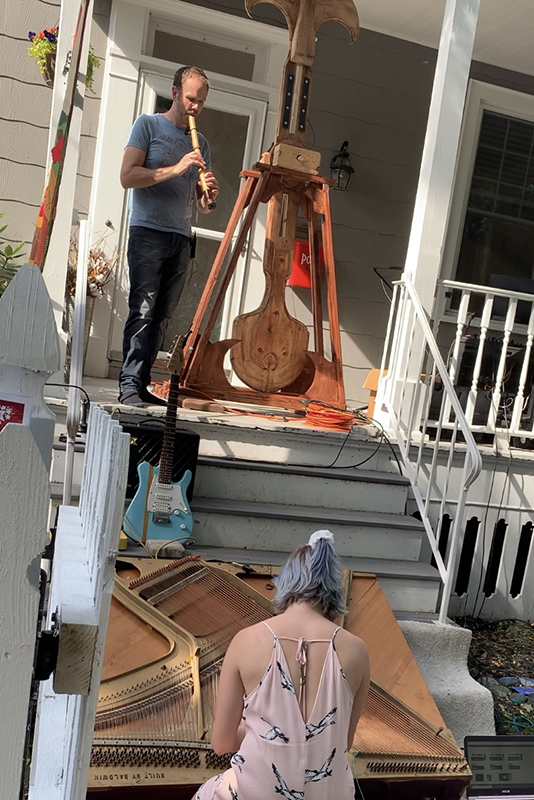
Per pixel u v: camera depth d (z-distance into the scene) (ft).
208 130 17.65
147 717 7.02
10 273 15.89
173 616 8.73
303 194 14.15
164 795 6.35
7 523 3.07
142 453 10.91
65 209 12.25
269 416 13.97
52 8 16.26
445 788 7.36
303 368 14.62
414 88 18.65
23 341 3.23
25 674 3.18
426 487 13.96
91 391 14.02
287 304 18.33
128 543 10.61
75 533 4.69
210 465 11.93
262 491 12.28
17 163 16.46
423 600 11.77
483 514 14.48
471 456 11.18
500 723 10.84
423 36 18.21
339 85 17.98
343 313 18.75
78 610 3.34
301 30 13.48
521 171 19.84
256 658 5.78
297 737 5.52
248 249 17.99
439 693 10.18
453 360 14.75
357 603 10.61
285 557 11.32
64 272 12.21
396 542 12.30
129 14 16.40
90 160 16.76
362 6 16.94
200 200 13.33
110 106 16.57
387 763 7.24
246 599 9.44
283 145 13.52
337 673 5.74
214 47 17.48
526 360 15.14
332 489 12.67
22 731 3.22
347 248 18.57
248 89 17.60
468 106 18.98
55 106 12.65
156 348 13.43
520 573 15.33
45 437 3.36
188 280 17.94
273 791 5.46
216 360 13.91
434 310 14.55
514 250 20.02
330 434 13.07
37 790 5.01
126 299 17.19
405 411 13.99
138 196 12.87
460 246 19.48
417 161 18.92
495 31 17.16
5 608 3.12
